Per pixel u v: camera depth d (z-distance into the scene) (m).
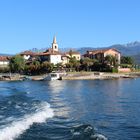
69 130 30.94
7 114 38.28
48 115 39.75
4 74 191.50
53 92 87.50
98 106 53.59
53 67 197.88
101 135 28.73
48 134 29.09
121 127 34.12
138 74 198.88
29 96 71.06
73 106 53.31
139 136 29.84
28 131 29.16
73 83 139.88
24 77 181.88
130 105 54.59
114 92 86.19
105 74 187.38
